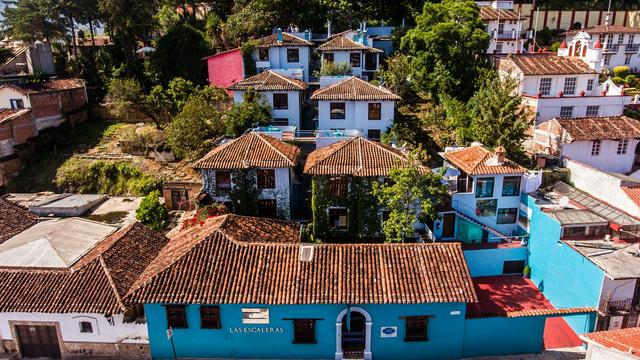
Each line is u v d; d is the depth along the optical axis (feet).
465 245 120.37
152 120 196.13
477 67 172.96
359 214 118.21
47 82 197.98
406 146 146.10
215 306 80.74
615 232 103.96
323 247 86.53
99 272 86.28
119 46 222.07
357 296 78.07
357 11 227.40
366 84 153.79
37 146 179.01
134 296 78.38
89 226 108.27
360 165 116.06
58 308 80.48
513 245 119.03
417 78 178.91
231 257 84.79
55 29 209.36
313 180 117.39
